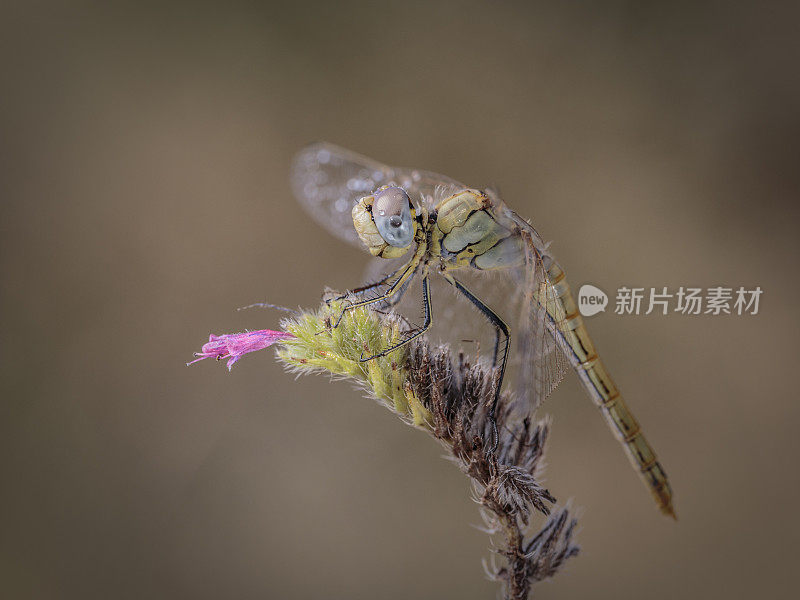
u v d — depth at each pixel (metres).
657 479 0.21
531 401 0.21
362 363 0.20
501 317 0.21
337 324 0.20
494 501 0.20
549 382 0.21
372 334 0.20
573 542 0.20
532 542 0.20
